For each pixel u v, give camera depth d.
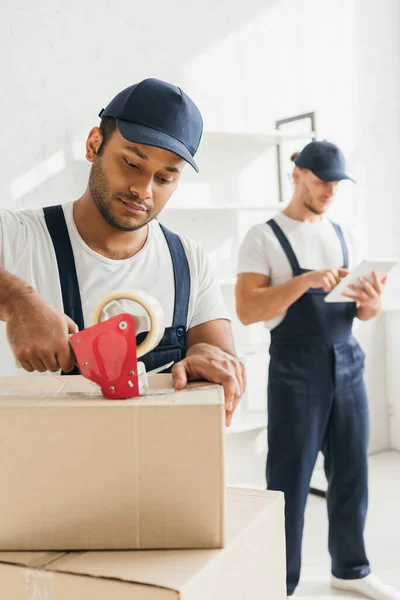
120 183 1.18
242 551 0.83
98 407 0.77
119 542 0.78
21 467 0.78
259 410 3.83
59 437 0.78
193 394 0.84
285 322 2.54
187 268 1.39
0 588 0.76
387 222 4.56
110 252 1.32
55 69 3.21
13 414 0.78
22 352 0.89
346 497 2.61
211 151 3.69
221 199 3.73
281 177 3.86
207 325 1.39
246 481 3.81
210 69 3.67
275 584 0.94
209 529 0.78
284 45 3.96
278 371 2.54
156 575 0.71
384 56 4.45
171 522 0.78
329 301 2.47
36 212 1.35
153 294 1.34
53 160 3.23
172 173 1.19
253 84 3.84
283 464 2.49
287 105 3.99
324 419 2.54
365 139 4.39
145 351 0.90
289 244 2.62
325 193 2.60
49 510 0.78
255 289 2.57
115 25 3.36
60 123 3.24
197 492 0.78
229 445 3.78
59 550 0.79
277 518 0.95
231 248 3.79
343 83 4.26
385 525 3.29
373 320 4.36
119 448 0.78
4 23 3.06
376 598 2.59
